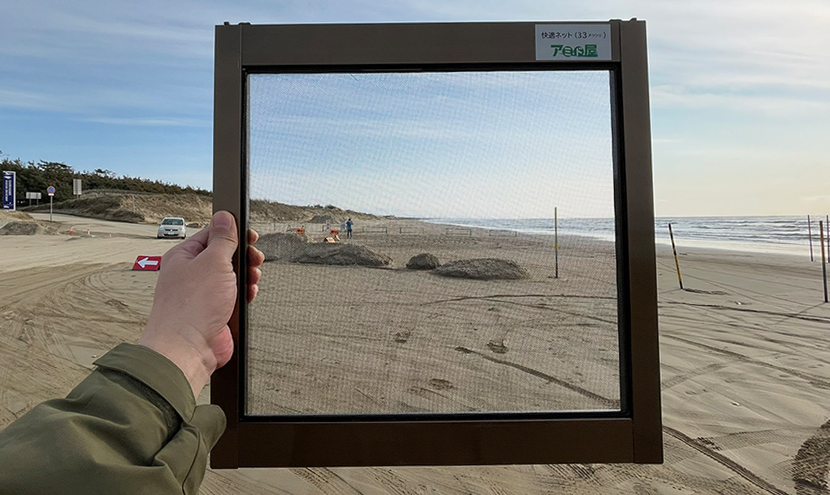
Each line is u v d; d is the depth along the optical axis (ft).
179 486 2.05
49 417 1.94
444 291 4.49
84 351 15.34
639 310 4.17
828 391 11.54
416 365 4.42
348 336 4.42
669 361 13.91
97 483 1.80
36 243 54.85
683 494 7.36
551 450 4.18
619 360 4.26
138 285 27.76
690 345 15.62
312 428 4.15
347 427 4.17
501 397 4.33
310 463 4.14
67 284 27.96
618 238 4.32
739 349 15.14
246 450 4.12
